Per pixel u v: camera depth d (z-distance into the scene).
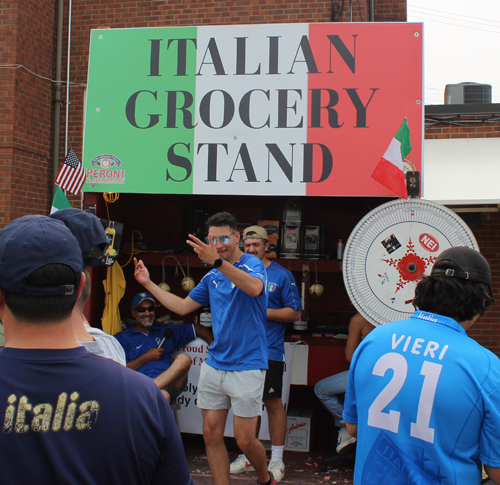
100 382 1.06
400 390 1.45
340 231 5.10
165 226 5.32
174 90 3.59
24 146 6.30
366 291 3.19
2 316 1.10
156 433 1.08
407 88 3.39
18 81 6.18
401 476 1.39
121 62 3.65
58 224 1.13
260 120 3.50
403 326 1.56
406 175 3.25
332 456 3.91
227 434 4.18
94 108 3.65
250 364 2.94
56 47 6.82
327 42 3.46
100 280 4.29
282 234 4.67
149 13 6.53
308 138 3.45
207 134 3.54
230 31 3.55
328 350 4.17
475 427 1.37
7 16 6.18
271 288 3.70
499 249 6.02
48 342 1.06
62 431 1.00
